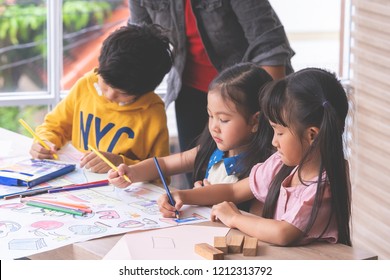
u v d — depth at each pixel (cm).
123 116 235
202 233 163
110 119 236
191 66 254
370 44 284
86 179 205
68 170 211
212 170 208
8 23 335
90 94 242
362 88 290
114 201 186
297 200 167
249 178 189
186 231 164
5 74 339
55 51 338
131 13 258
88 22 351
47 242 157
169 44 240
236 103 194
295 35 416
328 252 154
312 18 416
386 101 277
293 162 167
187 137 265
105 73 220
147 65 224
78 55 352
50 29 337
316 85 163
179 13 241
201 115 259
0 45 336
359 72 291
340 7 403
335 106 164
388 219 283
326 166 161
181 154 217
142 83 224
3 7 333
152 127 234
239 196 190
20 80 341
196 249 151
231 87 194
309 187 163
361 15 288
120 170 199
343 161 163
